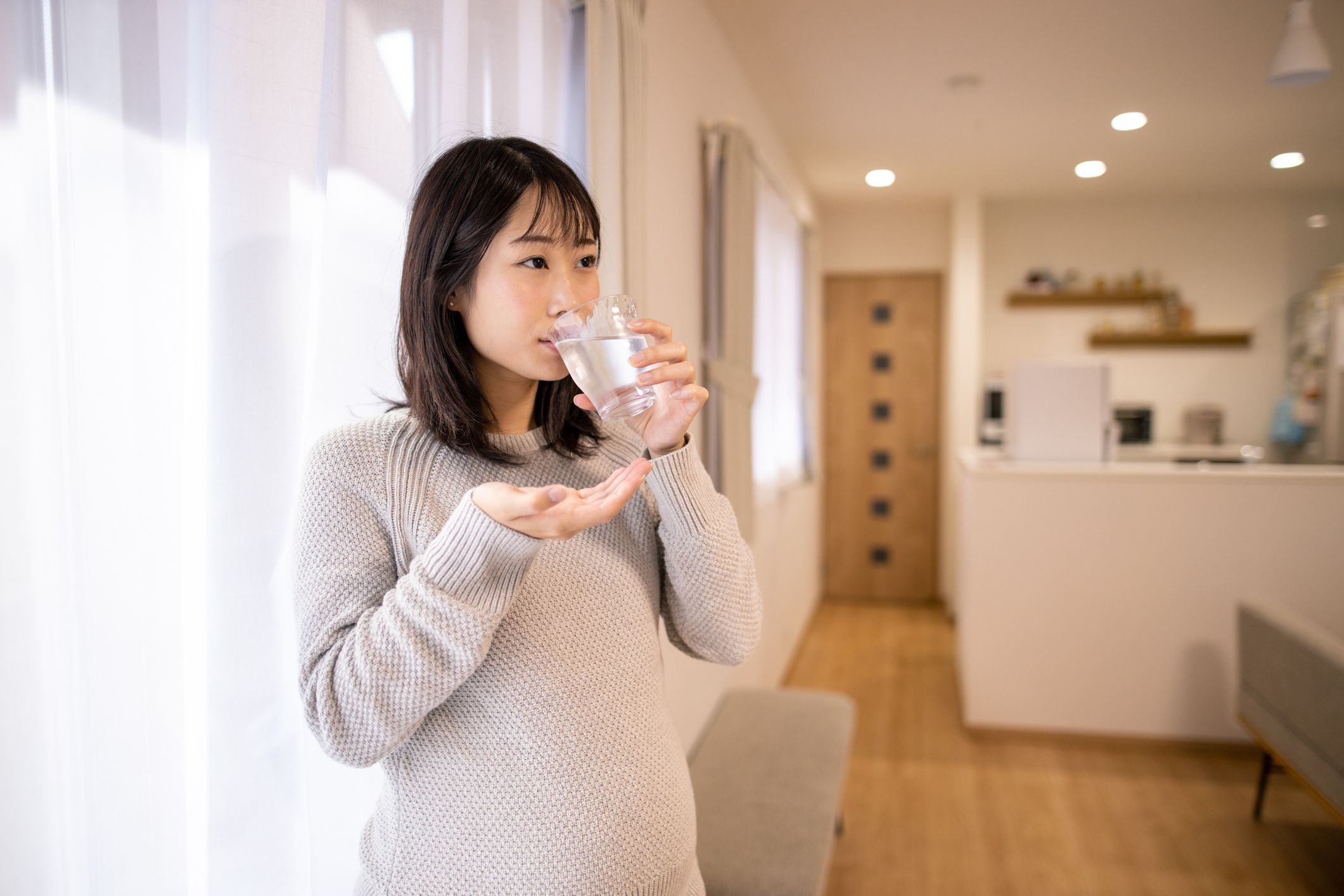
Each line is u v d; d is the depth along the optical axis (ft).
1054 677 11.32
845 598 19.74
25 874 2.66
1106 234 18.03
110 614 2.85
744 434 8.85
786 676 14.17
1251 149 13.96
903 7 8.82
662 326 2.64
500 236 2.71
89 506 2.78
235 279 3.18
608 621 2.90
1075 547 11.19
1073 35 9.48
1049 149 13.97
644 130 6.04
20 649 2.62
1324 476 10.50
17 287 2.57
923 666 14.71
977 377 17.35
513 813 2.69
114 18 2.82
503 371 3.01
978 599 11.49
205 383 3.14
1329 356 15.66
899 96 11.51
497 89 4.60
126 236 2.87
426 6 3.99
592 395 2.63
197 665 3.17
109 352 2.82
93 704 2.80
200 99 3.10
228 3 3.14
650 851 2.83
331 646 2.58
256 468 3.26
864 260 18.75
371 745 2.49
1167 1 8.67
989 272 18.49
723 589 3.03
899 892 7.95
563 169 2.83
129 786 2.93
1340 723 7.17
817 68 10.53
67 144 2.69
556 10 5.21
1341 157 14.48
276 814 3.42
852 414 19.47
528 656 2.74
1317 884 8.00
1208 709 10.91
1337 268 16.39
